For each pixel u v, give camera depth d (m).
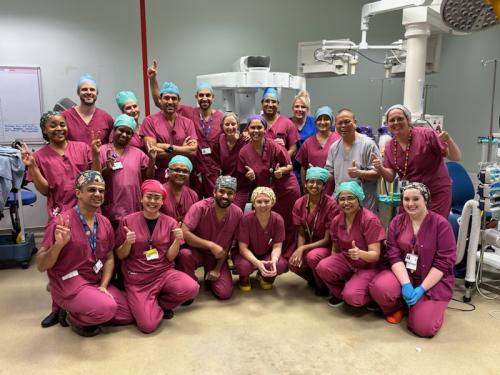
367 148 2.79
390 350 2.06
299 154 3.27
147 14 4.32
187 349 2.06
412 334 2.22
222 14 4.54
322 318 2.40
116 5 4.21
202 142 3.20
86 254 2.15
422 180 2.56
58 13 4.06
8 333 2.23
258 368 1.90
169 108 2.89
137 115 2.96
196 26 4.48
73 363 1.94
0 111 4.04
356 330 2.26
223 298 2.65
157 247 2.35
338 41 3.67
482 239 2.70
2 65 3.98
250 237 2.72
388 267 2.49
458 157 2.46
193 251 2.71
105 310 2.12
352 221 2.49
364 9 3.44
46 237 2.06
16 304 2.61
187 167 2.58
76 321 2.18
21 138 4.14
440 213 2.59
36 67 4.07
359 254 2.37
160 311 2.31
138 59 4.35
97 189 2.09
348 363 1.95
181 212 2.71
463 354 2.02
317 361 1.96
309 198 2.76
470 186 3.53
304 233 2.87
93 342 2.13
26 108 4.11
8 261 3.42
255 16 4.64
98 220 2.21
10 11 3.94
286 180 3.04
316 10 4.83
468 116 4.52
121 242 2.33
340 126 2.76
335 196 2.59
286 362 1.95
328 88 5.07
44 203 4.34
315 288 2.82
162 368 1.90
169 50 4.44
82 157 2.47
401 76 3.98
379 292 2.28
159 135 2.89
